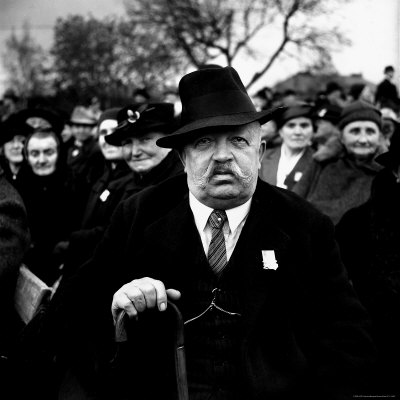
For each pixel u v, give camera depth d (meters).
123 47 24.36
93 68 25.20
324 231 2.05
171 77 23.20
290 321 1.93
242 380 1.85
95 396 2.04
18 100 16.36
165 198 2.16
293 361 1.87
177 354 1.83
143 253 2.03
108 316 2.11
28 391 2.60
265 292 1.89
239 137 1.87
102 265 2.15
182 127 1.91
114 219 2.19
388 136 5.02
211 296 1.94
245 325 1.87
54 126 4.65
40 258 4.23
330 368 1.90
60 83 26.38
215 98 1.89
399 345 2.56
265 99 10.99
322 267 2.02
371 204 2.80
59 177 4.54
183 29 21.92
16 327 2.93
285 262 1.94
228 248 1.98
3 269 2.78
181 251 1.98
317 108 5.94
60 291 2.31
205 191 1.91
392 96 7.76
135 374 2.00
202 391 1.90
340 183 4.18
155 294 1.82
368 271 2.69
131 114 3.31
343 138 4.31
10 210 2.89
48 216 4.38
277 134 6.75
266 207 2.03
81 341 2.08
